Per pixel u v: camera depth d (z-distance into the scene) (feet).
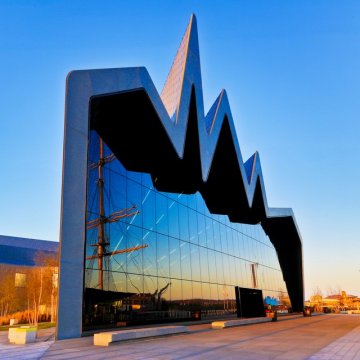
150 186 69.05
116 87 54.34
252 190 102.63
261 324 80.89
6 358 29.71
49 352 33.27
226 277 94.38
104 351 33.91
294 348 36.73
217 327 66.03
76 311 45.27
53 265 131.44
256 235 122.72
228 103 90.74
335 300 319.06
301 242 148.77
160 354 31.96
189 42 75.31
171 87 84.38
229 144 90.94
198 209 86.84
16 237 163.63
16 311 127.13
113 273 54.60
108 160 58.54
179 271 73.56
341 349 36.04
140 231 63.41
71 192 47.39
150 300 62.54
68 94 49.57
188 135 75.25
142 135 65.31
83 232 47.88
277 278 136.56
